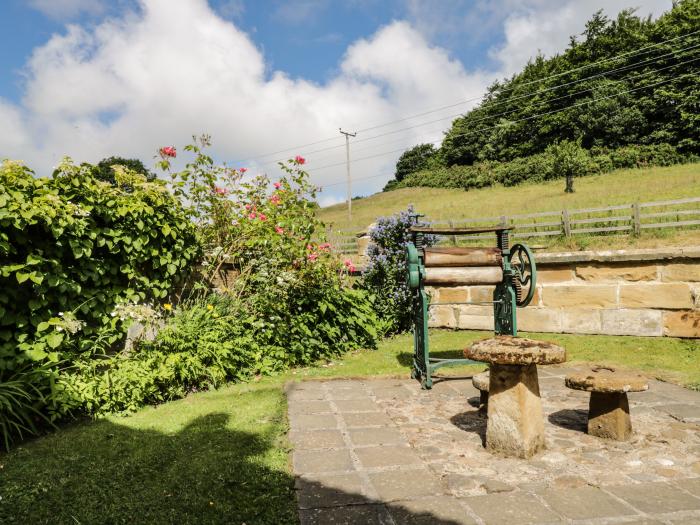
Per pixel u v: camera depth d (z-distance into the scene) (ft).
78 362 14.46
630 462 10.25
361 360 21.07
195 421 12.93
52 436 12.07
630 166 120.57
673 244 34.60
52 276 14.73
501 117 190.29
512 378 10.79
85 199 16.02
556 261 25.16
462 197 131.34
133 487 9.16
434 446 11.39
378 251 28.09
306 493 8.95
